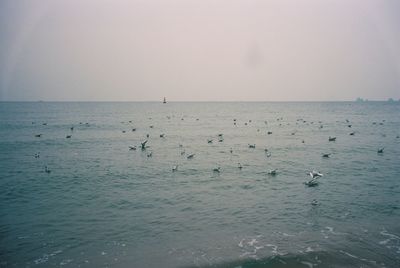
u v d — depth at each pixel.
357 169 49.22
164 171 47.59
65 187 39.16
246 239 25.16
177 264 21.53
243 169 49.12
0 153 60.44
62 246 24.02
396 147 70.38
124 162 53.69
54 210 31.39
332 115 187.38
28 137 82.38
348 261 21.89
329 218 29.33
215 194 36.66
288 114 198.00
